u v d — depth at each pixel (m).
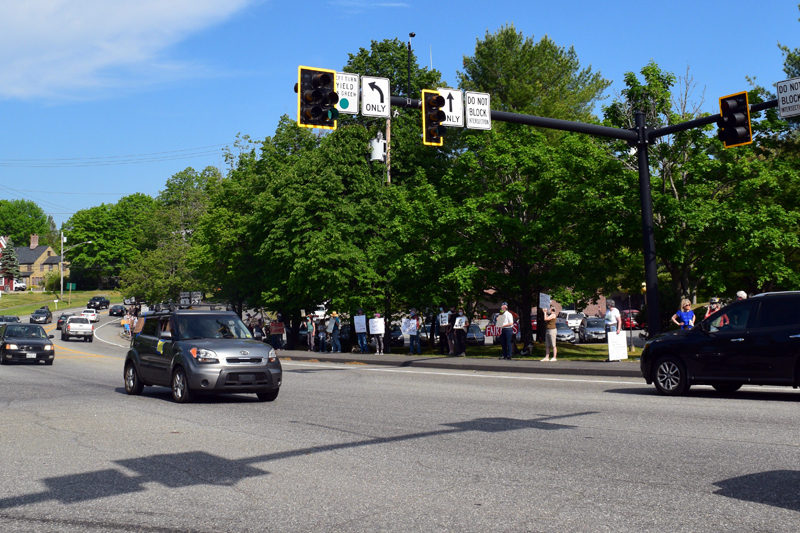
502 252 28.12
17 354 25.69
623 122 24.36
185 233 78.56
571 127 16.66
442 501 5.45
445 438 8.37
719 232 22.44
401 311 36.66
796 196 24.16
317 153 37.69
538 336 36.34
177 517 5.06
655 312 17.89
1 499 5.64
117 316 90.88
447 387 15.29
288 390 14.84
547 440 8.14
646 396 12.64
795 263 26.80
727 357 11.91
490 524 4.82
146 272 66.81
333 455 7.37
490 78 42.25
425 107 14.90
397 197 32.78
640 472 6.38
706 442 7.82
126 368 14.57
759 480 6.00
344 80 13.95
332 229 34.41
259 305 43.28
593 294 25.89
